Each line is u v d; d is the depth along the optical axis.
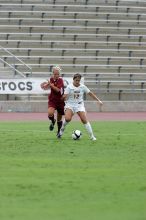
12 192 22.09
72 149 35.75
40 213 18.67
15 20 87.94
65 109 41.16
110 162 30.27
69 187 23.16
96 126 53.88
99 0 93.62
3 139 41.16
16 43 84.81
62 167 28.38
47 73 81.50
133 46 88.94
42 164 29.34
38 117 66.12
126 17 92.69
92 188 22.97
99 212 18.86
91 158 31.80
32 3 90.88
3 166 28.53
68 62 84.25
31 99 77.25
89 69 83.56
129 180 24.84
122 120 62.59
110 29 90.44
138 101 78.56
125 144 38.66
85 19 90.56
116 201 20.59
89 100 78.62
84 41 87.25
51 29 88.19
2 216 18.20
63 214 18.55
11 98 76.56
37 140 40.66
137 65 85.69
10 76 77.69
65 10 91.38
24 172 26.72
